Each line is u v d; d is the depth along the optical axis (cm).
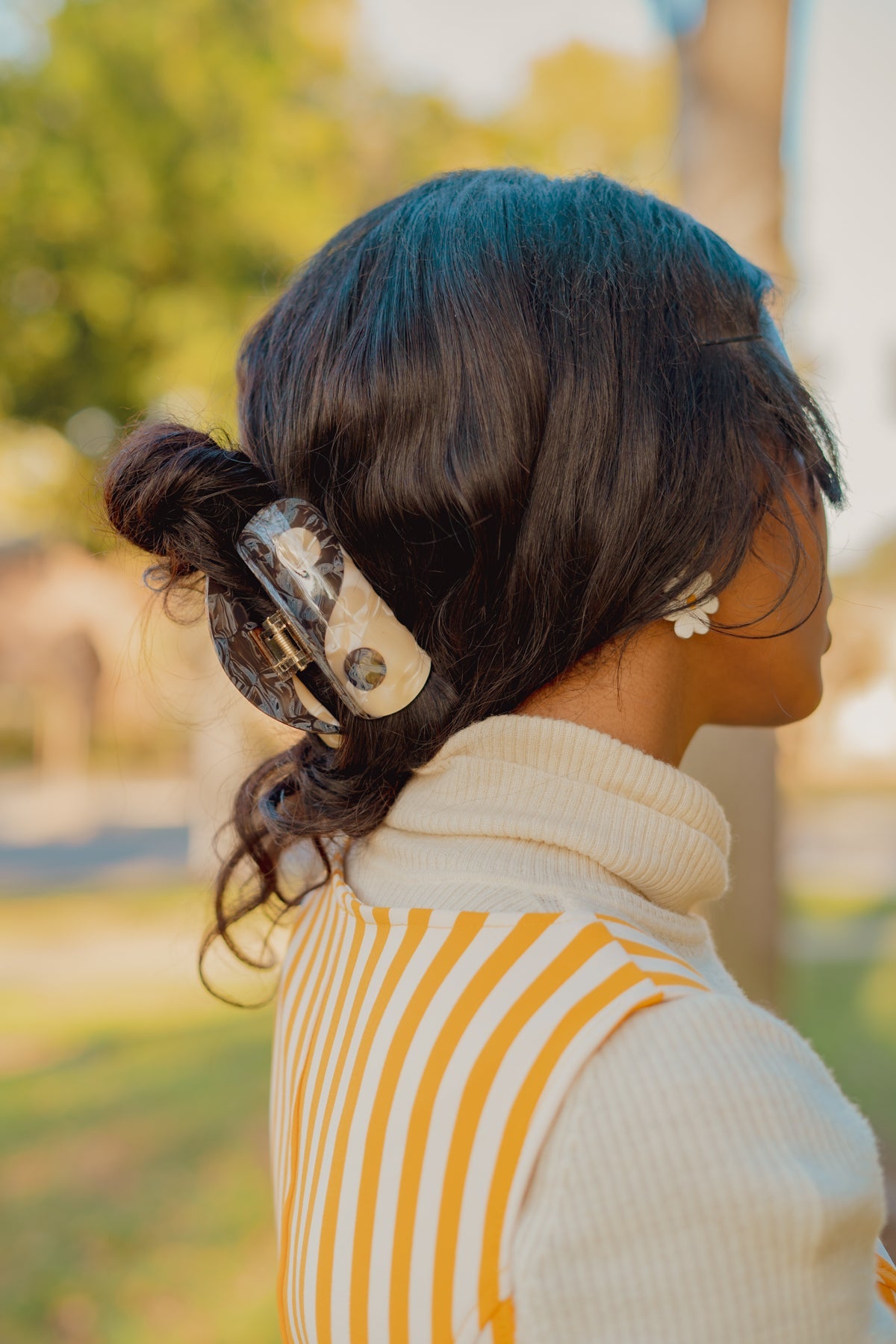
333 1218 61
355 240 78
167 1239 324
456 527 67
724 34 213
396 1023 61
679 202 225
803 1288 49
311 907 87
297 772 85
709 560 66
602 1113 51
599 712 70
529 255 69
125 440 75
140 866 1184
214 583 74
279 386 76
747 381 70
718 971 71
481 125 877
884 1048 480
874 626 1484
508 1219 51
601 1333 49
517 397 65
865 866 1138
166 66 796
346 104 864
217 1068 490
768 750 218
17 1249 319
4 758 2273
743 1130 50
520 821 66
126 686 691
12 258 810
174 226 813
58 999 633
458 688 69
